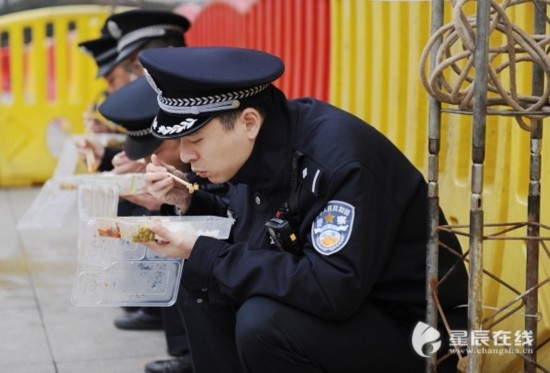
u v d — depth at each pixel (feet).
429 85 12.76
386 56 21.89
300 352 13.30
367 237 12.93
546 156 15.48
